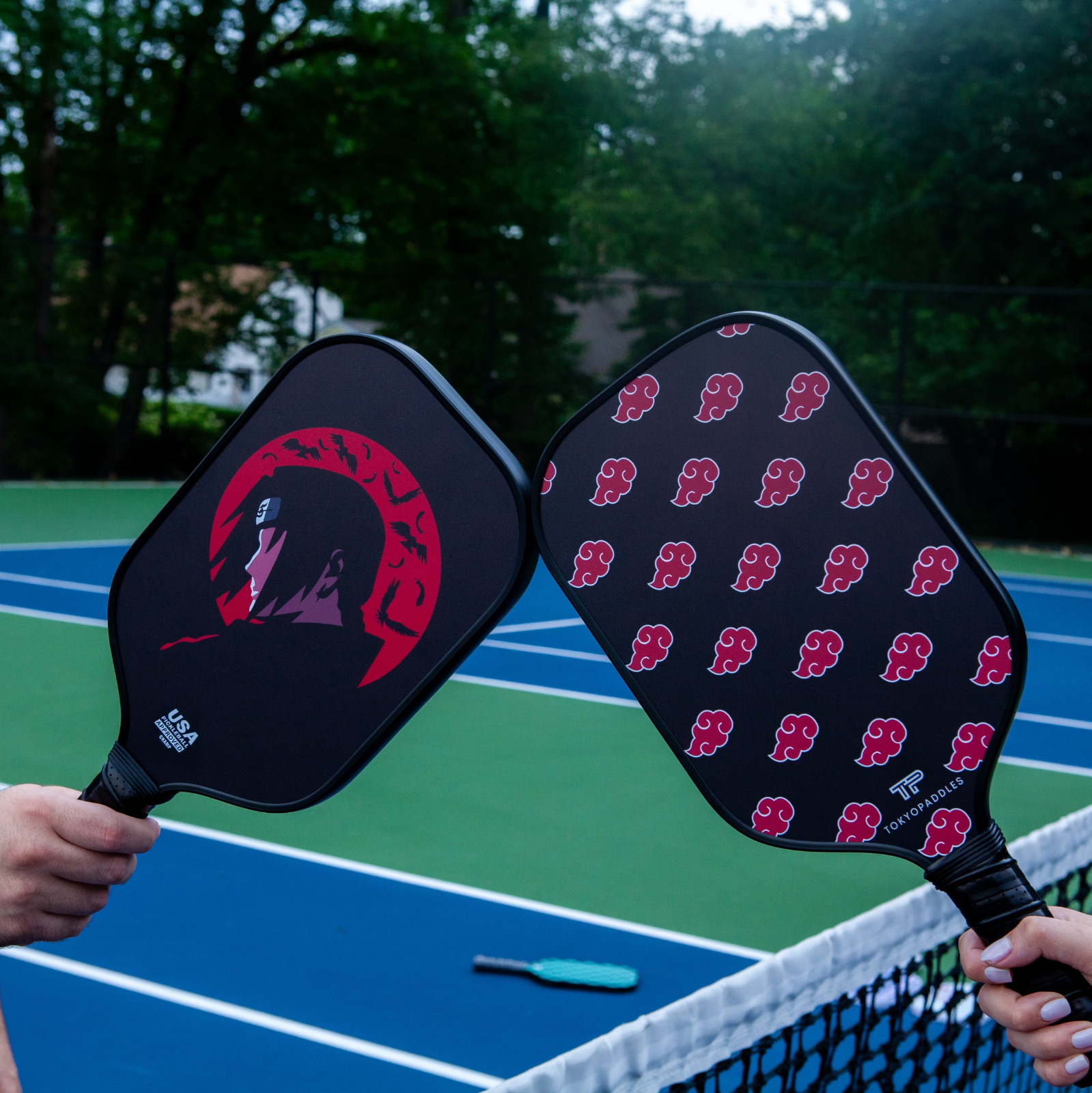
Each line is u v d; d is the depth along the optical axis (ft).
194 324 65.87
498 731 24.02
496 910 15.14
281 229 81.05
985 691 2.27
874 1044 10.00
